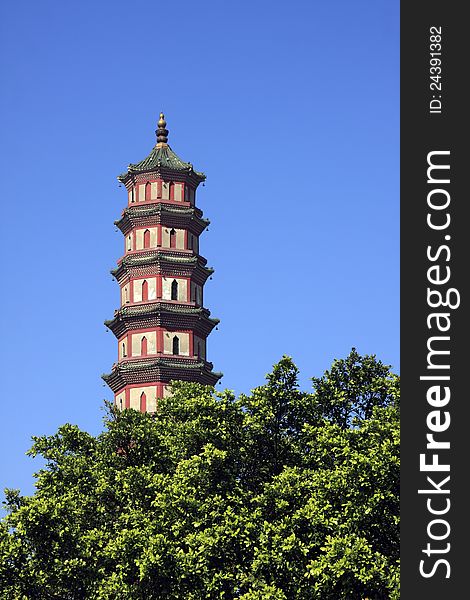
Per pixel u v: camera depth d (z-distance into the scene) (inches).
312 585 2487.7
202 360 4761.3
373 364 3159.5
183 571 2578.7
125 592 2630.4
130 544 2677.2
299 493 2650.1
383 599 2460.6
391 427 2635.3
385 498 2497.5
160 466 3107.8
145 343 4739.2
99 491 2982.3
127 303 4803.2
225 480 2854.3
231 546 2608.3
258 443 2942.9
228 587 2628.0
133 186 4987.7
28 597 2733.8
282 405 2933.1
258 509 2635.3
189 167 4963.1
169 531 2704.2
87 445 3257.9
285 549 2474.2
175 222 4909.0
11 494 2967.5
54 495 2987.2
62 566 2736.2
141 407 4648.1
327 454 2741.1
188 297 4830.2
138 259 4840.1
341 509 2576.3
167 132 5113.2
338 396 3075.8
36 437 3223.4
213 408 3038.9
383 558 2402.8
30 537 2760.8
